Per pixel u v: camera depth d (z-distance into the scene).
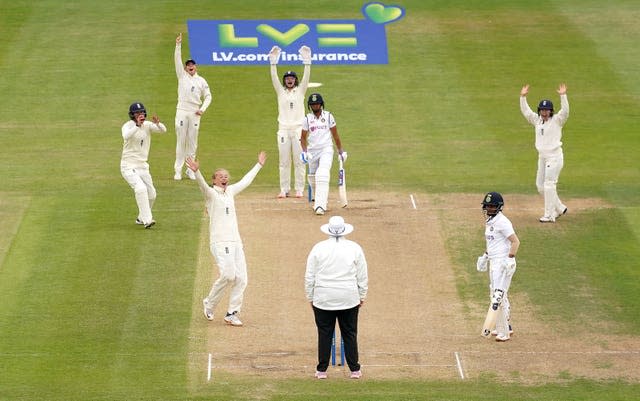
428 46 121.75
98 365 61.88
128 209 84.88
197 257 76.06
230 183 90.69
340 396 57.72
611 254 77.25
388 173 93.31
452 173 93.50
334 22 125.31
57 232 80.12
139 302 69.69
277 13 127.19
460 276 73.62
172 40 121.88
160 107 107.75
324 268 58.81
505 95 110.94
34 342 64.56
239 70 116.56
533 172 94.06
